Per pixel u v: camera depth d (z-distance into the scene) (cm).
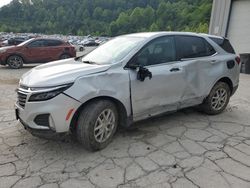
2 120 461
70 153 344
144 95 373
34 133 322
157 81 382
